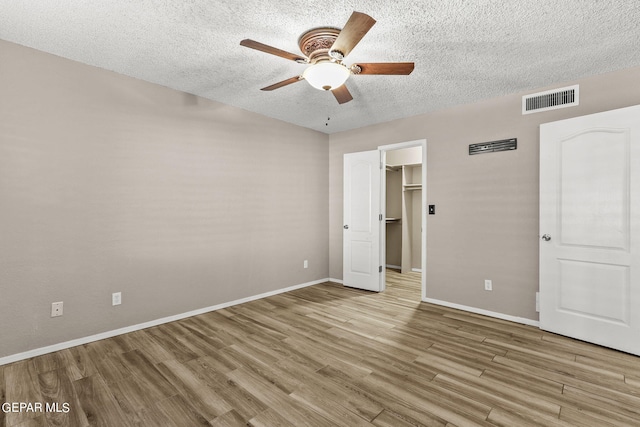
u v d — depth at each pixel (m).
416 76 2.79
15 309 2.30
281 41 2.27
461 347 2.55
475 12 1.90
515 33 2.12
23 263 2.33
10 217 2.28
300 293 4.22
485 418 1.69
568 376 2.11
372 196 4.33
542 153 2.89
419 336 2.78
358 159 4.47
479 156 3.38
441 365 2.26
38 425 1.64
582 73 2.71
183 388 1.98
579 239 2.67
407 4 1.83
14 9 1.89
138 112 2.91
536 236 3.03
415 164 5.50
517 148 3.13
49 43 2.30
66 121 2.52
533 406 1.79
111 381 2.05
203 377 2.10
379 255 4.27
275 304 3.72
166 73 2.80
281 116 4.02
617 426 1.63
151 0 1.80
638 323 2.38
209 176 3.44
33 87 2.37
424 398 1.87
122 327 2.82
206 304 3.43
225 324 3.07
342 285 4.68
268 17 1.97
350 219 4.56
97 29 2.12
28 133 2.34
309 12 1.92
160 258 3.07
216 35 2.19
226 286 3.61
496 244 3.27
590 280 2.61
